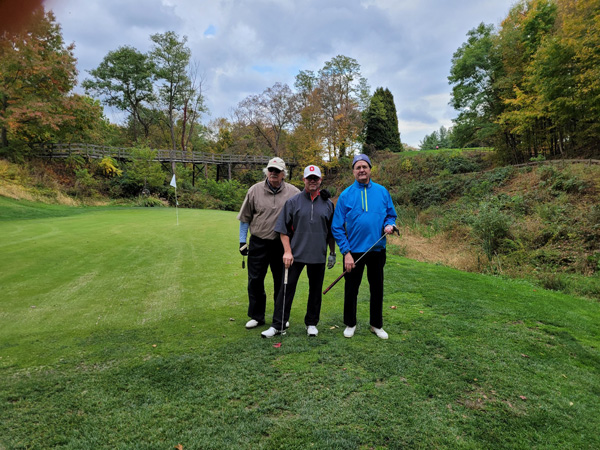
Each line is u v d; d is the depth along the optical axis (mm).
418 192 19188
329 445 1715
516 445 1759
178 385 2201
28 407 1955
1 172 18750
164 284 4484
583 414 2039
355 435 1788
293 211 2977
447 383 2301
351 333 3020
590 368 2600
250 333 3055
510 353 2770
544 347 2910
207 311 3580
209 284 4508
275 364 2490
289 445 1709
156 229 9352
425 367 2498
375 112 37344
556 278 6484
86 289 4227
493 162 21250
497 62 19047
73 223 10609
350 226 2961
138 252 6352
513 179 15500
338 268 5684
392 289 4559
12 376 2273
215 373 2352
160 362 2482
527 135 18234
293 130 38406
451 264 8258
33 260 5559
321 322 3400
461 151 25875
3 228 9141
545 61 13117
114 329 3078
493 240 8898
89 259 5754
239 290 4281
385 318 3479
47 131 21844
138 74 34344
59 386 2164
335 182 33938
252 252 3223
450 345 2867
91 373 2324
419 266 6137
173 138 36688
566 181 11891
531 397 2188
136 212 16438
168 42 34312
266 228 3170
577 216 9695
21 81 18781
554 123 15883
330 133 34719
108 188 23422
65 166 23266
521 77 17219
